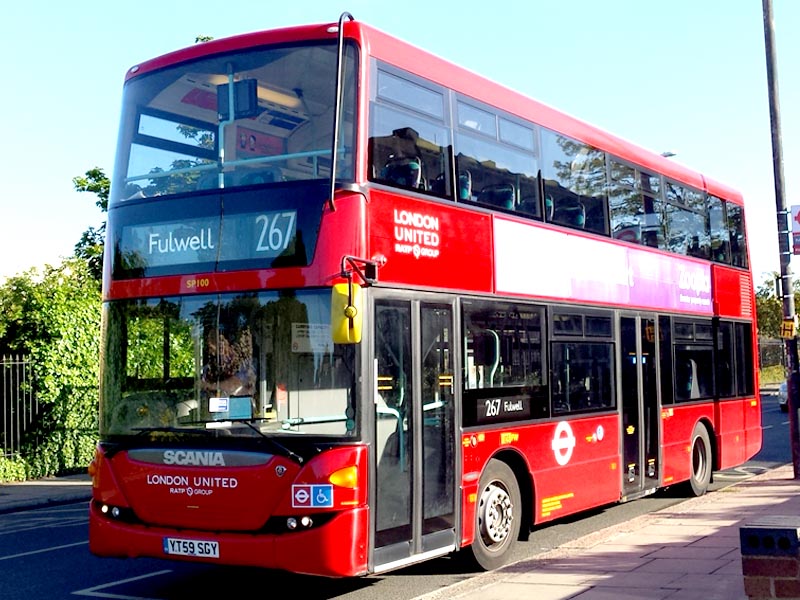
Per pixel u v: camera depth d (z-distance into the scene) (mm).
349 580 10070
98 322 22422
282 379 8289
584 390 12070
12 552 12273
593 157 12938
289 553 7941
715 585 8500
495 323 10289
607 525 13438
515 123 11164
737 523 12047
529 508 10898
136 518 8664
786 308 17594
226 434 8320
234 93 8992
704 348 15992
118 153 9523
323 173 8500
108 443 8930
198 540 8242
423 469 8969
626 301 13391
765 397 51969
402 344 8805
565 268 11844
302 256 8344
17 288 21688
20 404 21109
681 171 15805
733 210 17875
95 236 28438
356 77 8656
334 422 8141
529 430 10789
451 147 9891
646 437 13703
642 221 14180
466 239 9914
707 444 15781
